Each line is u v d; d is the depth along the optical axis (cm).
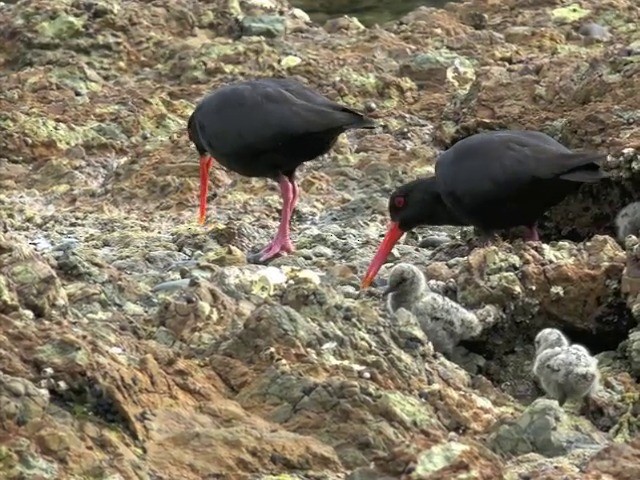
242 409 1100
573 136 1800
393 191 1752
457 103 2088
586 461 1063
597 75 1903
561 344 1259
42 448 988
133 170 1989
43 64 2391
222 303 1263
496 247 1442
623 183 1627
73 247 1603
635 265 1364
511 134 1566
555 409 1112
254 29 2520
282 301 1250
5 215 1848
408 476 1012
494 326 1360
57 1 2492
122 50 2431
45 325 1123
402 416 1098
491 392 1239
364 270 1581
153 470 1009
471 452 1038
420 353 1236
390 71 2348
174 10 2534
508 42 2503
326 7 2978
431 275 1446
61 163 2052
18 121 2155
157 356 1139
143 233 1741
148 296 1348
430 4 2972
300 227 1788
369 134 2127
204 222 1788
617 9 2597
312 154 1644
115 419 1039
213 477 1016
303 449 1052
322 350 1180
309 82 2306
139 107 2228
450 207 1576
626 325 1381
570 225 1669
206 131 1669
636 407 1171
